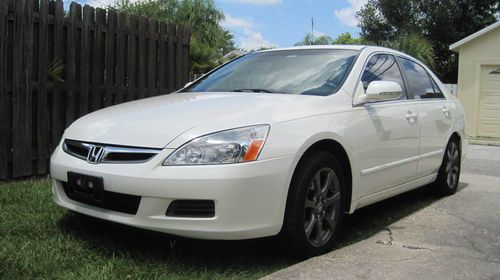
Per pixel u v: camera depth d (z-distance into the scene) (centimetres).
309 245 369
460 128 613
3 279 307
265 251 388
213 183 318
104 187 340
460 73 1611
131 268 335
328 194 391
